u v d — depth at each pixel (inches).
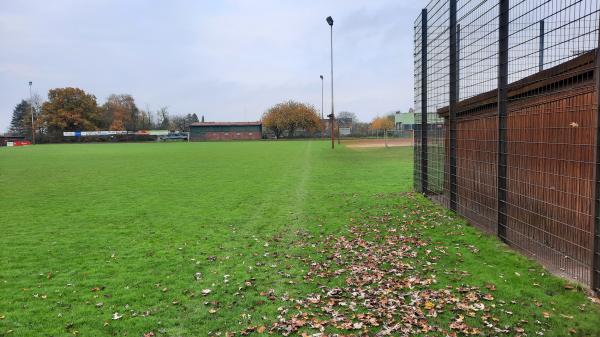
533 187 230.1
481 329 149.9
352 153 1227.2
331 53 1518.2
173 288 198.2
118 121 3969.0
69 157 1258.0
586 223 188.7
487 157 280.5
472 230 278.2
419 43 417.1
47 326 161.9
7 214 385.1
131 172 772.0
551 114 213.6
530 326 150.9
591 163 175.9
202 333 155.0
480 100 283.0
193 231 311.0
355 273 209.5
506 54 234.4
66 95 3587.6
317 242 271.4
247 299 183.0
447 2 323.9
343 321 159.2
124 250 263.4
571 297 171.5
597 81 163.9
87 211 395.2
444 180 367.9
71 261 242.4
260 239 283.6
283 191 502.0
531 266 206.1
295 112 3695.9
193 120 5009.8
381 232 289.4
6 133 4170.8
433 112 386.9
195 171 775.1
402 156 1066.7
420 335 147.6
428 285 190.4
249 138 3836.1
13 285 205.0
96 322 164.6
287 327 155.8
